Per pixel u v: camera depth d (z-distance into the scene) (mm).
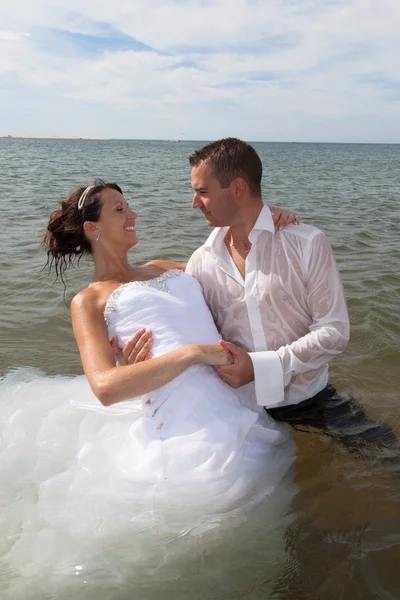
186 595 1952
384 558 2135
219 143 2717
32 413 3051
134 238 2961
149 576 2014
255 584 2000
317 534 2244
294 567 2082
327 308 2764
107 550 2102
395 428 3088
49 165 29391
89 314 2734
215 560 2088
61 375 3846
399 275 6195
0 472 2527
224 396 2686
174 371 2510
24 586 1971
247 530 2225
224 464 2412
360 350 4309
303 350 2725
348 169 33781
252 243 2787
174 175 23156
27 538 2158
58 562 2059
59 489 2379
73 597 1935
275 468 2576
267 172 27672
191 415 2547
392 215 11273
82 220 2893
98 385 2482
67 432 2824
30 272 6133
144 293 2746
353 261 6867
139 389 2477
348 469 2672
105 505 2273
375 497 2475
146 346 2625
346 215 11156
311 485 2545
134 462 2475
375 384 3754
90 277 5973
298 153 81688
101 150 70562
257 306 2830
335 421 3066
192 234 8352
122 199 2938
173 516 2232
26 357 4137
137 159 41750
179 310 2775
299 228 2787
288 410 3045
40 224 9172
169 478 2352
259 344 2887
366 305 5211
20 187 15781
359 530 2273
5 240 7789
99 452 2580
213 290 2977
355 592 1984
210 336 2824
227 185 2676
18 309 5062
